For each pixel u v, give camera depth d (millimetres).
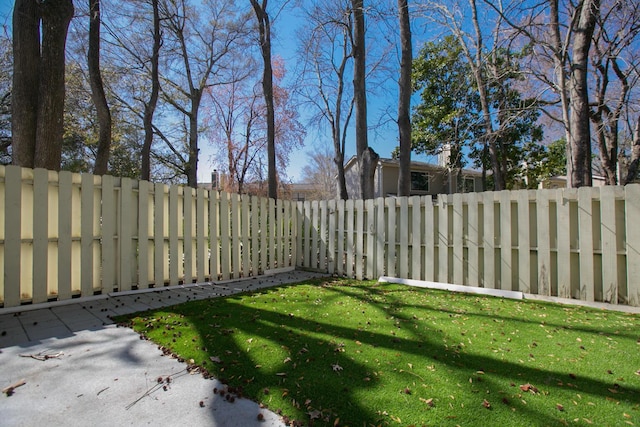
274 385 2225
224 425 1818
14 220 4082
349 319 3748
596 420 1839
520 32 6938
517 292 4867
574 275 4539
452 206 5594
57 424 1814
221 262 6277
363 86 8969
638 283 4105
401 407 1971
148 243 5316
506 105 9367
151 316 3818
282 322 3609
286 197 21016
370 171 8703
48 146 5367
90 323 3584
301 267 7703
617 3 6922
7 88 12977
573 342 3016
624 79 9773
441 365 2533
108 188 4895
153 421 1851
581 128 6855
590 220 4414
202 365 2518
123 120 15086
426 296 4953
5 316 3848
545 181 20219
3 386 2203
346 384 2242
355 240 6816
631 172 10906
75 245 4633
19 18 5332
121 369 2471
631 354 2736
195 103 16328
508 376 2354
